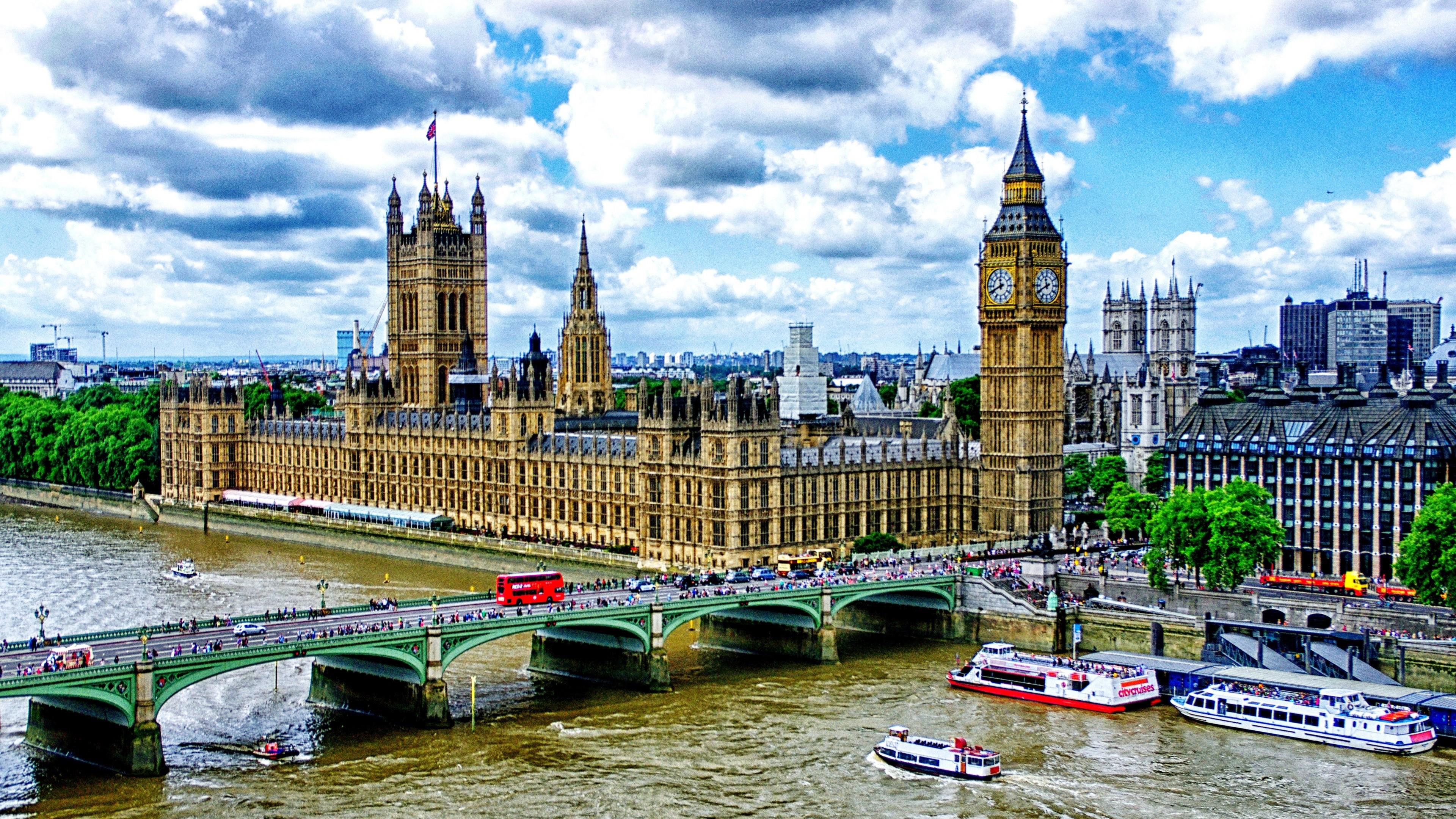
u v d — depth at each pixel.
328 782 174.25
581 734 195.88
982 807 169.00
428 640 196.12
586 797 170.75
